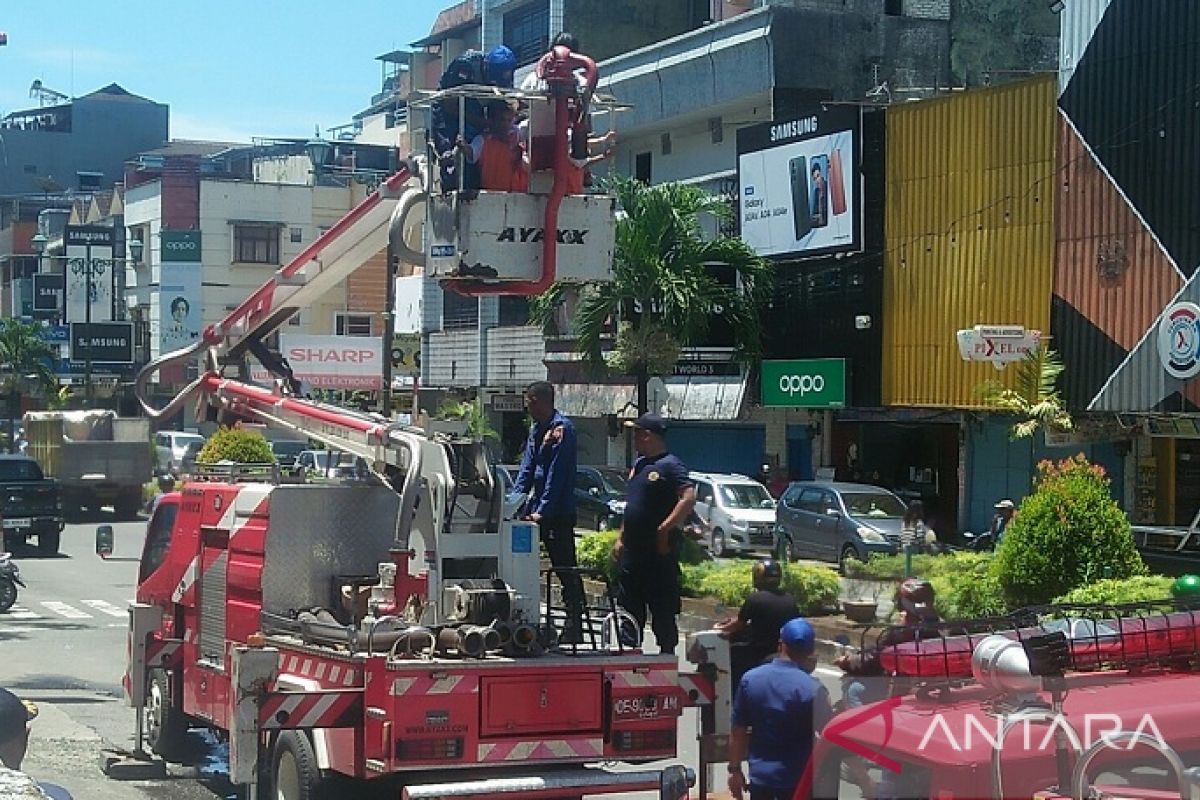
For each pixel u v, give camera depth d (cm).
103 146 10906
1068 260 2892
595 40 5078
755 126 3616
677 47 4131
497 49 1036
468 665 862
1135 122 2766
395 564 959
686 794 847
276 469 1154
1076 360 2867
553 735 879
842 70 3909
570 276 1019
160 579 1221
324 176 7150
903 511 3064
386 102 8494
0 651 1892
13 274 9044
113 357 6769
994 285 3042
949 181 3145
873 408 3375
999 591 1805
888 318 3300
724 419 3681
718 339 3709
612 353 3447
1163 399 2695
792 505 3219
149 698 1234
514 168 1009
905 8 4109
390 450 1009
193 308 6731
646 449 1027
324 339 5003
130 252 7138
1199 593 730
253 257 6781
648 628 1150
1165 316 2691
